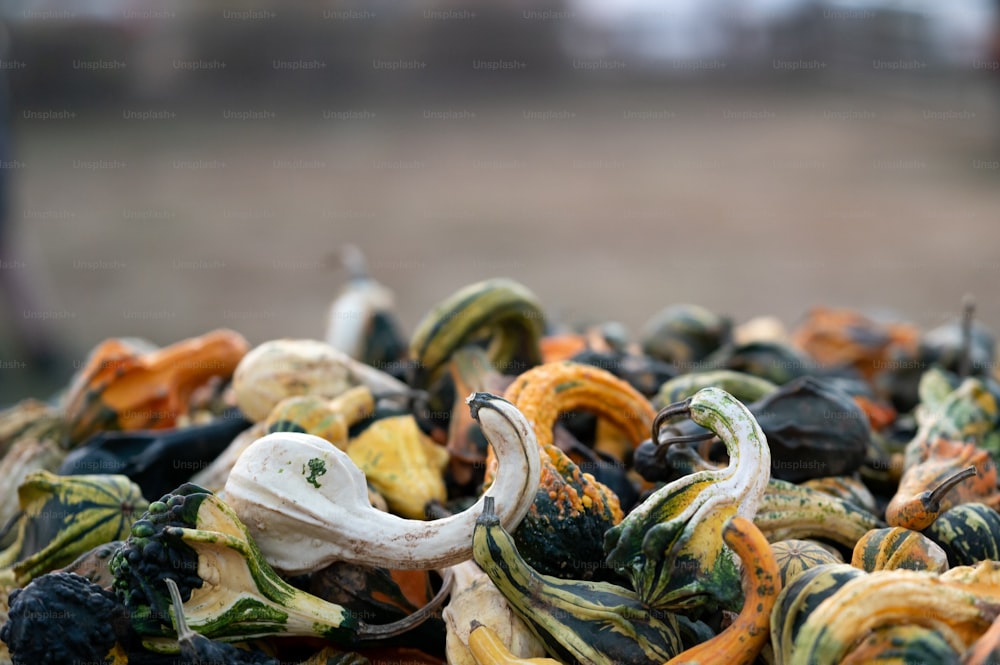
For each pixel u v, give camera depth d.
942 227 5.26
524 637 1.07
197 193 6.08
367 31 7.95
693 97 8.17
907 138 6.91
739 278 4.56
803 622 0.99
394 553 1.07
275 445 1.09
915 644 0.97
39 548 1.19
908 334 1.73
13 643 1.03
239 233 5.40
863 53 7.94
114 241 5.30
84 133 7.25
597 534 1.12
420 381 1.37
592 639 1.04
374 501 1.20
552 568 1.11
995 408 1.30
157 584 1.04
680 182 6.22
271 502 1.07
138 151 6.84
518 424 1.06
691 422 1.19
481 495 1.17
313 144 7.09
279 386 1.32
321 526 1.07
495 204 5.90
